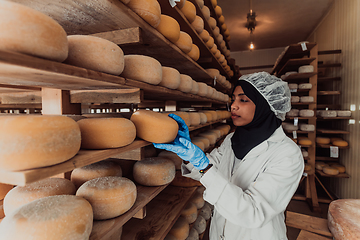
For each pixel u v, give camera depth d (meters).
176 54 1.33
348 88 3.21
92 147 0.64
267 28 4.88
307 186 3.27
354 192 2.97
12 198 0.69
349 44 3.20
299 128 3.46
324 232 1.20
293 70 4.01
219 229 1.18
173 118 1.00
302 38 5.54
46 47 0.43
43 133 0.43
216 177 0.88
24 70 0.41
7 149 0.40
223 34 3.23
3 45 0.38
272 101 1.11
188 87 1.34
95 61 0.60
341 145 3.17
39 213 0.54
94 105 2.20
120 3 0.76
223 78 2.94
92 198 0.72
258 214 0.83
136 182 1.14
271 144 1.09
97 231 0.67
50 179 0.81
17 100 1.01
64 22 0.88
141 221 1.17
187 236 1.44
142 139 0.87
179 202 1.39
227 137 1.51
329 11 3.97
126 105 2.20
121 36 0.95
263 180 0.93
